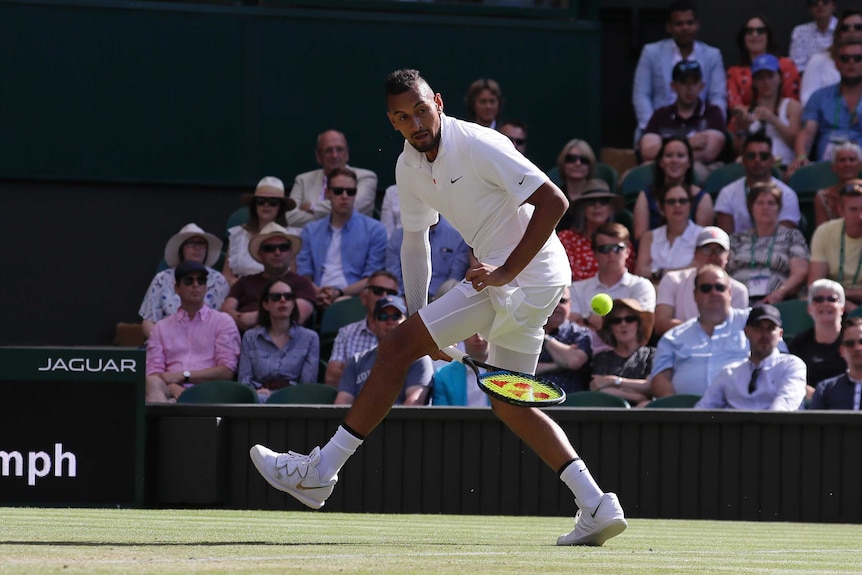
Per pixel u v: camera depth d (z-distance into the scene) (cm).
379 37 3528
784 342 2702
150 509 1908
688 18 3547
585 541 1324
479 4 3572
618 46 3934
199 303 2758
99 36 3406
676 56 3566
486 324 1273
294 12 3484
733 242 3069
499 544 1352
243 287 3016
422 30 3544
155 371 2727
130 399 1847
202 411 1986
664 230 3070
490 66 3572
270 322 2719
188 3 3450
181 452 1973
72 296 3397
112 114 3416
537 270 1268
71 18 3391
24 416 1838
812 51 3619
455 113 3562
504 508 2014
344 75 3516
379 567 1001
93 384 1842
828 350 2655
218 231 3469
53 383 1838
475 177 1253
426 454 2030
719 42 3938
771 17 3934
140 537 1321
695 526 1864
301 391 2445
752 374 2344
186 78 3447
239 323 2906
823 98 3459
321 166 3500
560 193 1213
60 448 1839
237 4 3481
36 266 3384
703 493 2016
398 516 1952
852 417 1988
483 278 1211
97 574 900
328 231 3142
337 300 2962
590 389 2611
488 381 1224
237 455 2019
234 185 3466
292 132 3494
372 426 1281
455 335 1266
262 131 3481
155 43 3431
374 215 3494
